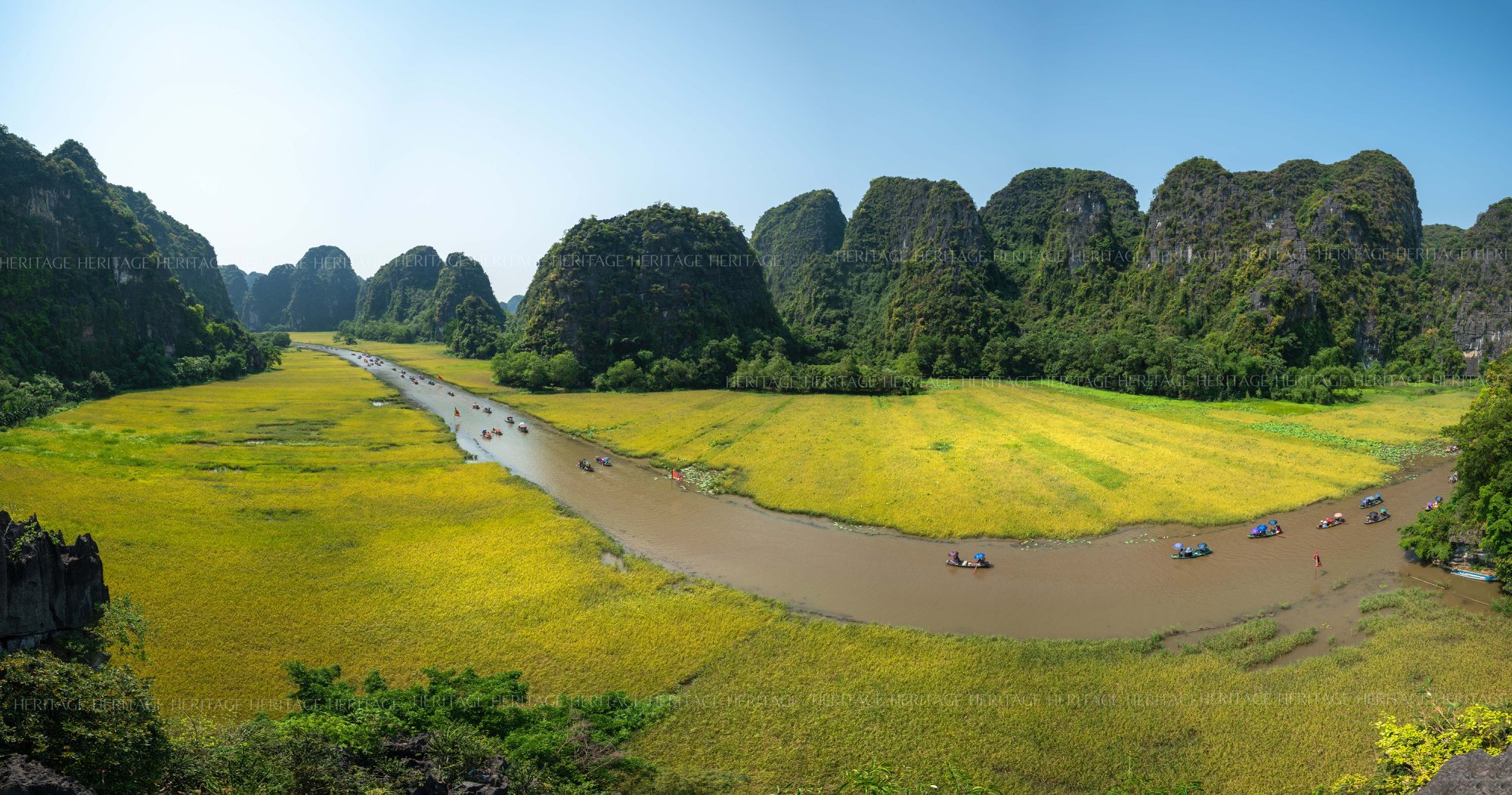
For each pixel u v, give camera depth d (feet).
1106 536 176.86
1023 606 140.67
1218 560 161.07
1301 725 95.20
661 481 238.07
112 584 137.90
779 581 153.79
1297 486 211.00
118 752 63.41
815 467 241.76
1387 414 335.67
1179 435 288.71
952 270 589.73
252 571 147.84
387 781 76.43
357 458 253.65
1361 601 135.33
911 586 150.82
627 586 146.30
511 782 76.84
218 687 106.22
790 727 98.27
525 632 125.59
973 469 234.38
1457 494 153.58
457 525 181.88
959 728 97.45
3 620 75.31
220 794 68.08
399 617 129.90
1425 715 93.25
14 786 52.49
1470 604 134.10
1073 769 88.69
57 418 296.71
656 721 99.91
